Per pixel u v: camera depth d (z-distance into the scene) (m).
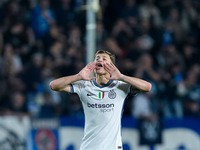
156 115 35.47
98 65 19.31
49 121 30.19
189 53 46.72
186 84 41.34
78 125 30.89
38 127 29.92
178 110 38.44
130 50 42.06
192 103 38.75
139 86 18.78
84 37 42.84
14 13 42.88
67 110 34.88
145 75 38.88
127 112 36.19
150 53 44.16
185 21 50.16
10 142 29.30
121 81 19.64
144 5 47.81
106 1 46.25
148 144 32.34
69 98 35.28
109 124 19.17
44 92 34.38
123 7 46.59
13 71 37.59
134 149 31.98
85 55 40.88
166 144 32.91
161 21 48.09
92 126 19.27
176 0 50.75
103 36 42.88
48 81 37.03
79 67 38.88
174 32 47.66
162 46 45.16
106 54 19.70
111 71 18.77
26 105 33.91
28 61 39.47
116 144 19.16
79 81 19.72
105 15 46.16
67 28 43.25
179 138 33.34
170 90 38.94
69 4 44.84
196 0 52.72
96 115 19.23
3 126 29.25
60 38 42.00
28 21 43.03
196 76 43.53
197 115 38.59
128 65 40.06
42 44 41.09
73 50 40.56
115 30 44.00
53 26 42.31
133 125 32.12
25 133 29.61
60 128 30.39
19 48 40.06
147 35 45.50
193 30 50.19
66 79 18.88
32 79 36.91
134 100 36.38
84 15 43.47
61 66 38.62
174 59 44.66
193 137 33.75
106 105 19.25
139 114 35.97
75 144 30.67
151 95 36.94
